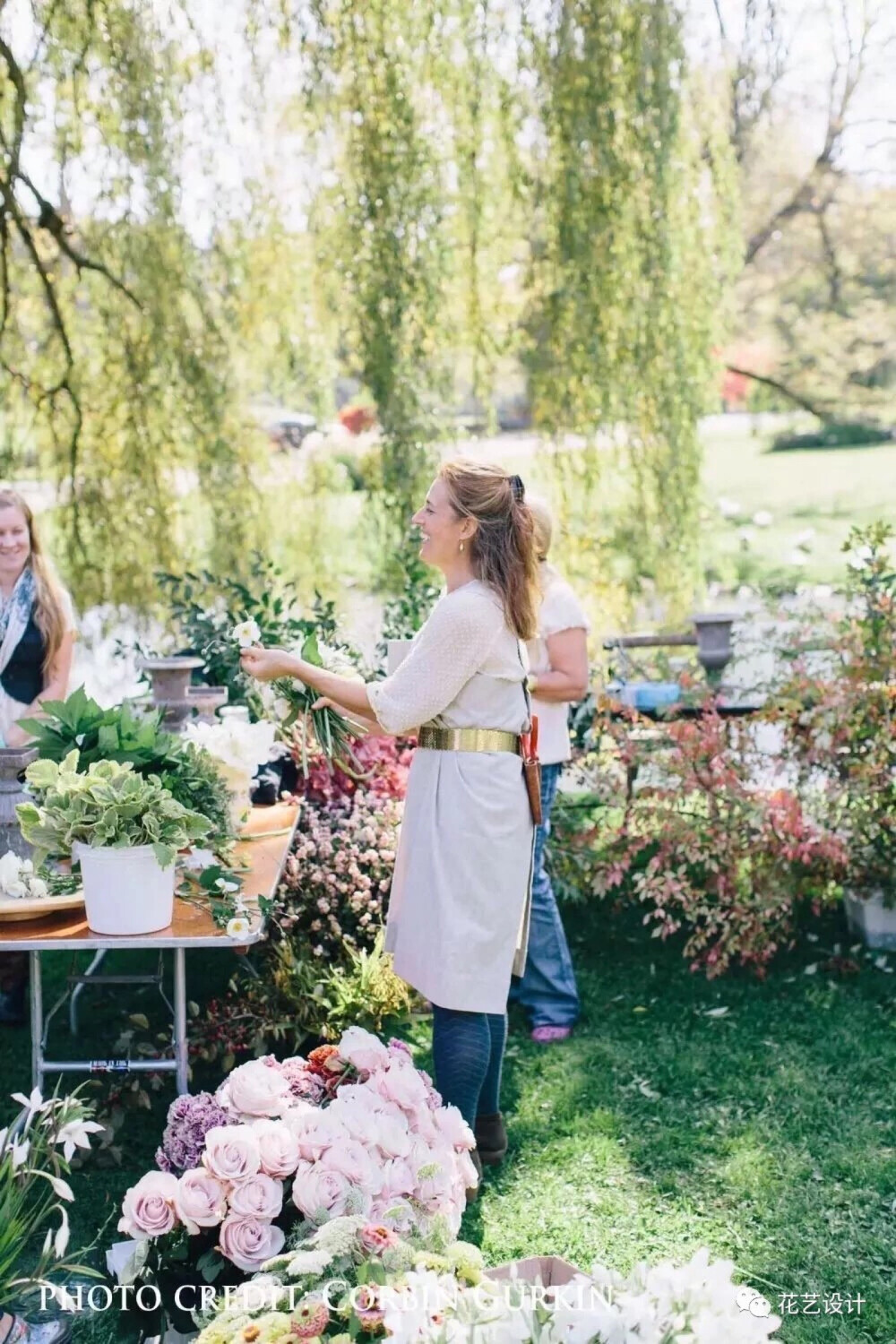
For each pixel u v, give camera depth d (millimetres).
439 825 2734
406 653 3209
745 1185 2994
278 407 6289
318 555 6258
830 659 4562
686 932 4730
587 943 4680
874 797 4395
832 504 17328
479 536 2734
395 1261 1776
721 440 20562
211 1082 3525
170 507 6301
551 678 3586
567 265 6008
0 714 3930
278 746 3777
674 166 6059
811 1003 4066
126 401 6238
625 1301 1608
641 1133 3254
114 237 6051
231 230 6094
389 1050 2330
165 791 2621
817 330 15000
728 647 4789
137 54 5848
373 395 6094
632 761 4422
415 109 5965
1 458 6348
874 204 13961
